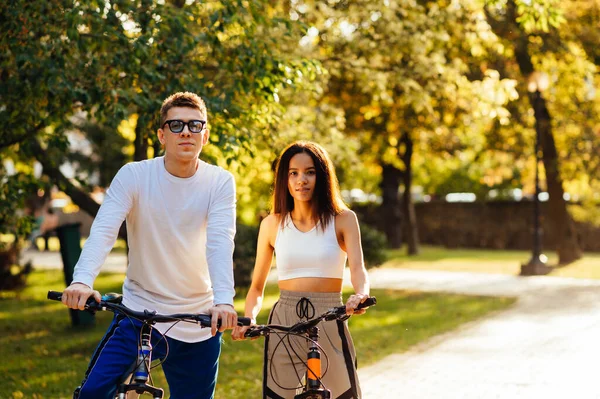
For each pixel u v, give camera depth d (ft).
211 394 14.17
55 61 25.31
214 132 26.84
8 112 27.96
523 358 30.48
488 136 82.64
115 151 84.99
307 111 43.42
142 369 12.12
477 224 118.11
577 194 104.17
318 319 13.48
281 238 15.06
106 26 25.11
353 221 14.89
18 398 24.82
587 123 79.61
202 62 29.76
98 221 12.87
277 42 31.83
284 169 15.10
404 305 49.08
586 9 72.84
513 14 69.15
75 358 32.45
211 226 13.25
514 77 74.64
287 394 14.83
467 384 25.88
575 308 46.29
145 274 13.44
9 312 48.83
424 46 46.44
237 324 12.26
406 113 68.08
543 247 111.55
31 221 32.24
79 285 11.91
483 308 46.96
